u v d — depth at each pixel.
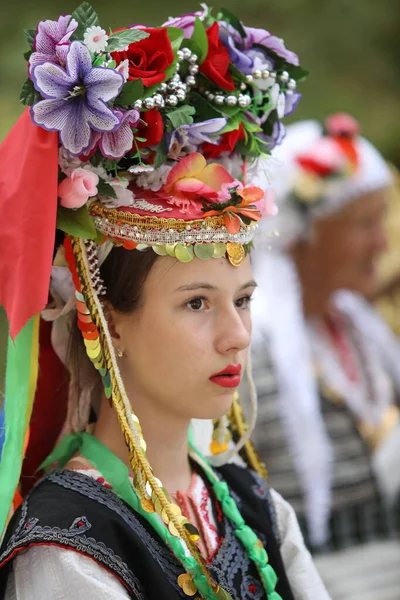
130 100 2.00
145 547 2.01
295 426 3.74
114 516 2.02
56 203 1.96
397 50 8.55
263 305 3.90
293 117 7.98
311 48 8.40
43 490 2.08
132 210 2.06
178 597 2.00
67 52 1.90
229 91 2.21
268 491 2.48
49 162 1.94
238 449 2.41
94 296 2.06
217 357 2.09
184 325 2.08
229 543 2.22
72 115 1.94
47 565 1.94
